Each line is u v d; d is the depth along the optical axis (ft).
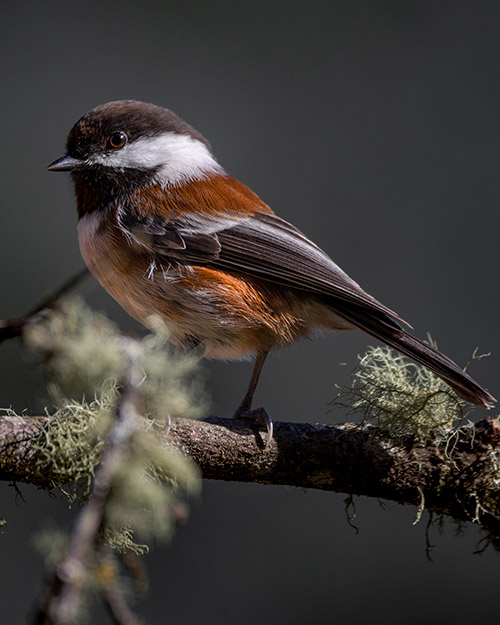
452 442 7.00
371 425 7.00
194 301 7.09
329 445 7.00
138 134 7.13
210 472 6.98
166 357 6.89
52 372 6.88
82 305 6.89
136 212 7.11
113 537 6.91
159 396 6.88
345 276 7.10
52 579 5.81
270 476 6.99
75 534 6.03
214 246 7.10
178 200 7.11
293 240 7.11
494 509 6.98
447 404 7.00
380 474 6.99
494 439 7.00
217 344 7.11
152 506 6.84
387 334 7.07
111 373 6.88
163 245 7.09
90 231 7.11
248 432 6.99
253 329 7.10
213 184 7.13
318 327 7.12
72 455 6.93
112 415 6.93
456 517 7.00
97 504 6.54
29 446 6.94
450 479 6.99
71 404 6.94
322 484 7.00
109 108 7.13
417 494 7.00
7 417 6.95
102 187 7.12
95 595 6.66
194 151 7.14
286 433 7.00
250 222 7.11
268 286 7.11
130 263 7.10
